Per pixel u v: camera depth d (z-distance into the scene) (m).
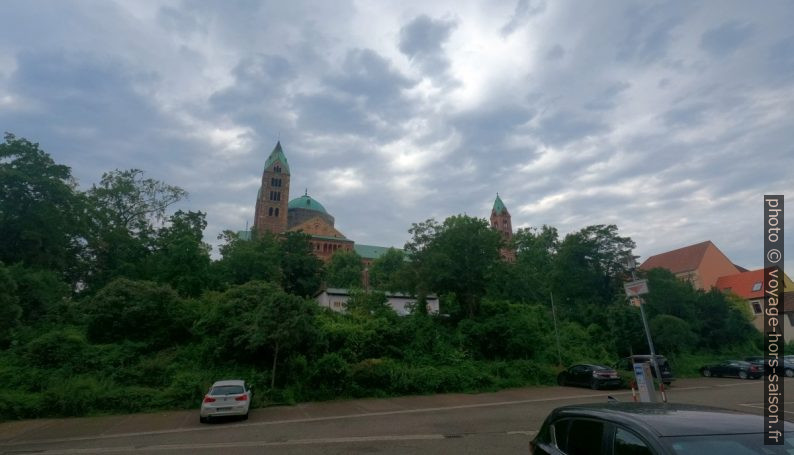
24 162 36.16
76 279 43.22
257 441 12.40
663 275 45.62
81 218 40.59
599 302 45.09
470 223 34.75
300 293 47.72
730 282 62.09
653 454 3.12
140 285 28.31
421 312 33.47
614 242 47.44
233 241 49.94
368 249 101.19
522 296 44.25
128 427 15.86
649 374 12.68
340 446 11.39
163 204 51.19
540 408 18.12
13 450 12.27
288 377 23.22
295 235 51.91
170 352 25.58
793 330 50.97
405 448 10.95
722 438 3.25
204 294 33.81
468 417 16.09
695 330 41.28
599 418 4.03
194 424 16.12
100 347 24.25
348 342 26.81
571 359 32.22
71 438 14.01
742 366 30.98
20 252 35.00
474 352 29.86
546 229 68.69
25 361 22.14
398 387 23.86
